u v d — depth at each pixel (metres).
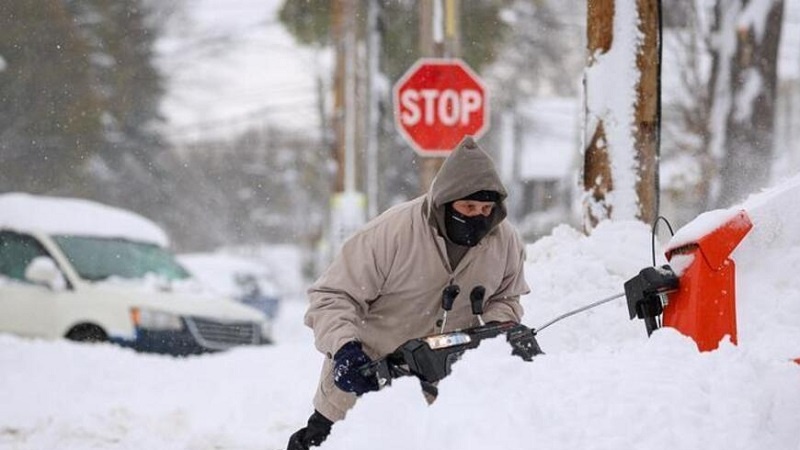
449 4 37.75
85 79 78.19
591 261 17.16
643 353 9.63
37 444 18.44
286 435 18.45
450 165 10.51
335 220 49.22
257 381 23.06
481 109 29.72
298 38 65.19
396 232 10.94
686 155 47.47
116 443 18.42
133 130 91.50
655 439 8.49
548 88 101.44
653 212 18.14
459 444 8.73
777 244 12.34
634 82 18.06
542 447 8.48
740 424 8.59
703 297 10.55
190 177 122.19
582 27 81.81
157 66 90.94
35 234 32.09
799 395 8.95
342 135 51.38
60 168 77.50
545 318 16.31
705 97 47.62
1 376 24.95
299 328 51.81
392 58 60.06
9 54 74.38
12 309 31.19
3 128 74.88
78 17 79.50
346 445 9.38
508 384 9.20
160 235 34.56
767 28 44.41
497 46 65.75
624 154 18.06
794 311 11.99
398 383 9.62
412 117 29.62
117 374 25.17
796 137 68.69
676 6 48.50
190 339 30.61
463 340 10.18
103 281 31.38
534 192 109.31
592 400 8.88
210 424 19.69
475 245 10.79
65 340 28.73
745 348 9.84
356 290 10.99
